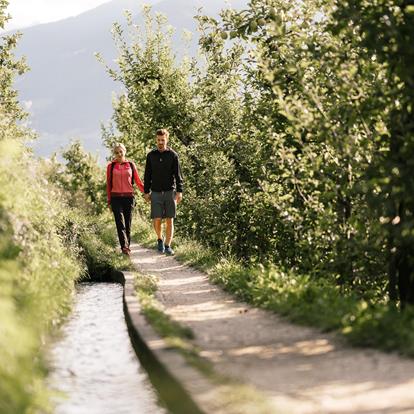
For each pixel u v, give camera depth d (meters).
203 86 37.75
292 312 15.73
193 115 42.72
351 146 17.38
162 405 10.64
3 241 13.74
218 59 33.81
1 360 8.91
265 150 27.03
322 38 20.45
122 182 30.56
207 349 12.79
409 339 11.71
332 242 19.36
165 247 32.12
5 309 9.05
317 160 18.78
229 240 30.25
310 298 16.39
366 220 18.20
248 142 30.53
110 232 42.81
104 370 12.70
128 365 13.08
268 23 23.98
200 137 34.28
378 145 17.06
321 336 13.42
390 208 14.84
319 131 17.83
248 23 24.69
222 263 26.08
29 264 16.08
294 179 20.38
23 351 9.32
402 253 16.03
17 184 16.16
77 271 23.56
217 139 32.38
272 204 23.78
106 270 27.78
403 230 14.49
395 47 15.25
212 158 32.12
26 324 11.89
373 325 12.75
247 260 29.84
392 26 15.01
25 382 9.50
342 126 17.86
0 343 9.01
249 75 27.88
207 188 33.41
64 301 18.61
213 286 22.20
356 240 18.39
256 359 11.80
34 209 17.70
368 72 17.33
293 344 12.88
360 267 19.25
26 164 18.55
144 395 11.18
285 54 21.67
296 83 22.73
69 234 27.64
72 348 14.37
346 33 17.48
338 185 18.78
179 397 9.70
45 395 9.68
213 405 8.69
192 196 36.38
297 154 23.81
